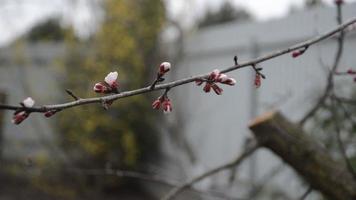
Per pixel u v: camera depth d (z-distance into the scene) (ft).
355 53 14.56
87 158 26.53
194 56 25.36
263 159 18.99
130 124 26.50
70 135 26.45
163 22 26.99
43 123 31.17
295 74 17.31
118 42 26.18
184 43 26.17
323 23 15.43
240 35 20.84
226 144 22.15
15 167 27.35
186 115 25.99
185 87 26.23
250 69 20.03
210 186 20.93
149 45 27.12
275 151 10.59
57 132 27.07
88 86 26.50
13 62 31.45
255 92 19.79
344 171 10.19
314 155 10.18
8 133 31.12
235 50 21.20
